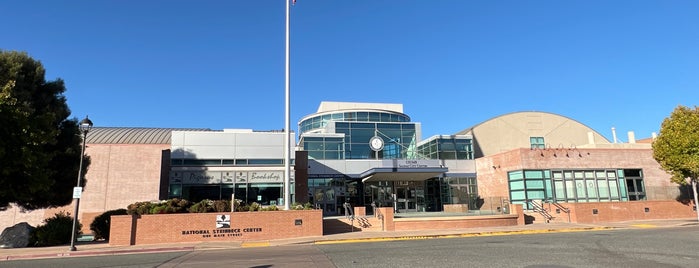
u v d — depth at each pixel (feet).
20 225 67.41
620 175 117.80
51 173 69.26
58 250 56.59
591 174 116.16
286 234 67.97
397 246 52.31
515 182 114.01
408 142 145.07
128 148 105.29
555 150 115.44
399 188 129.39
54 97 83.10
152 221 63.72
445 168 110.01
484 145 147.43
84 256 51.90
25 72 78.48
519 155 113.09
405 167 108.99
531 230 73.26
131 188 103.24
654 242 50.01
